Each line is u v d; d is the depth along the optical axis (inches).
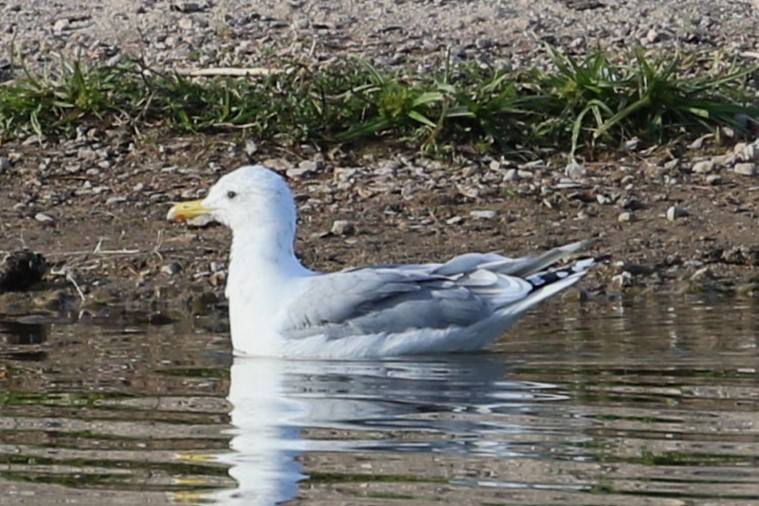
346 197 627.5
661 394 392.5
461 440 347.3
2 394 392.8
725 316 498.3
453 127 676.7
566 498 307.1
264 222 460.4
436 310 447.8
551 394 394.3
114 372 420.2
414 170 651.5
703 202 626.8
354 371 424.8
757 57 765.9
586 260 478.6
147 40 784.3
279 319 448.1
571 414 372.2
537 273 462.0
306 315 447.5
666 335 468.1
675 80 690.8
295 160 660.1
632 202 625.3
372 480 318.7
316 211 614.2
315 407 379.6
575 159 666.2
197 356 445.4
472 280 457.7
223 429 358.3
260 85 703.7
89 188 636.1
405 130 677.9
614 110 684.7
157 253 569.0
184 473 323.9
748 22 834.2
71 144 672.4
